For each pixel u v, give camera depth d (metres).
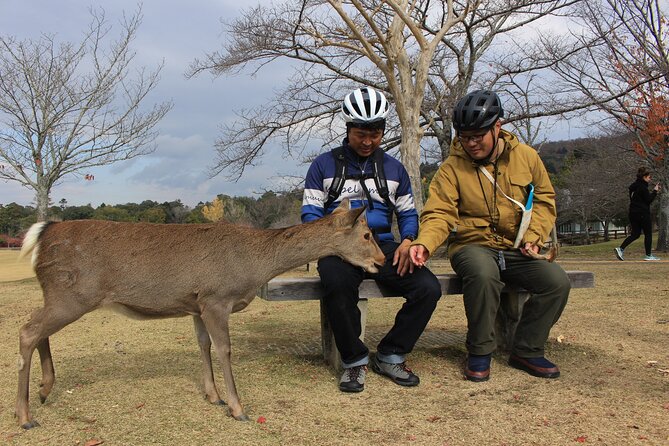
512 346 4.48
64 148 12.91
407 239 3.91
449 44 17.33
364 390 3.63
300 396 3.52
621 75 15.26
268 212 35.28
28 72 12.34
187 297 3.29
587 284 4.44
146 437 2.89
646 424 2.99
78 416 3.20
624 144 22.23
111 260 3.20
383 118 3.89
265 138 17.73
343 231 3.59
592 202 30.22
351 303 3.60
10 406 3.39
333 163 4.08
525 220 3.91
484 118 3.74
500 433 2.91
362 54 13.78
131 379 3.92
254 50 15.24
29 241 3.19
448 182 4.09
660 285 7.94
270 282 3.86
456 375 3.95
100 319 6.32
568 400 3.38
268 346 4.91
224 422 3.09
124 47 18.98
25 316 6.68
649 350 4.50
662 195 16.27
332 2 11.71
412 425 3.02
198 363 4.34
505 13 15.73
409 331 3.78
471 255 3.89
